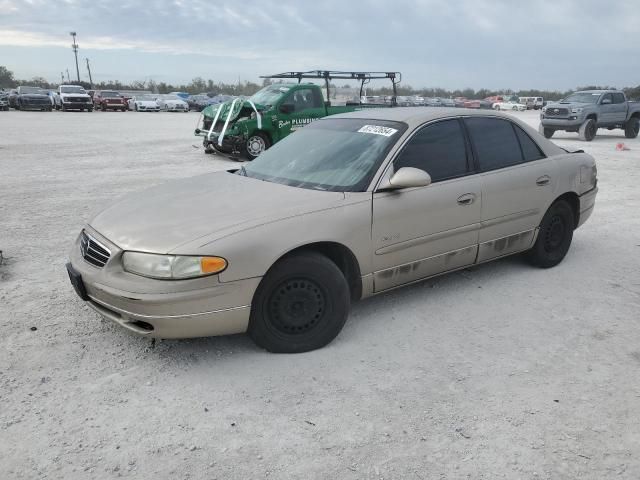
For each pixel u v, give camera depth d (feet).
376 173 12.97
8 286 15.29
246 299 10.93
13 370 10.93
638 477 8.35
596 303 14.85
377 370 11.24
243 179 14.21
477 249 15.03
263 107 43.39
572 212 17.84
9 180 32.30
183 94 185.57
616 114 69.26
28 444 8.80
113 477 8.15
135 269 10.64
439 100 117.08
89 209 24.99
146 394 10.23
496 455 8.78
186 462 8.50
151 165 40.09
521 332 13.06
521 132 16.49
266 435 9.17
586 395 10.49
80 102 122.21
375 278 12.98
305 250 11.82
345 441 9.06
